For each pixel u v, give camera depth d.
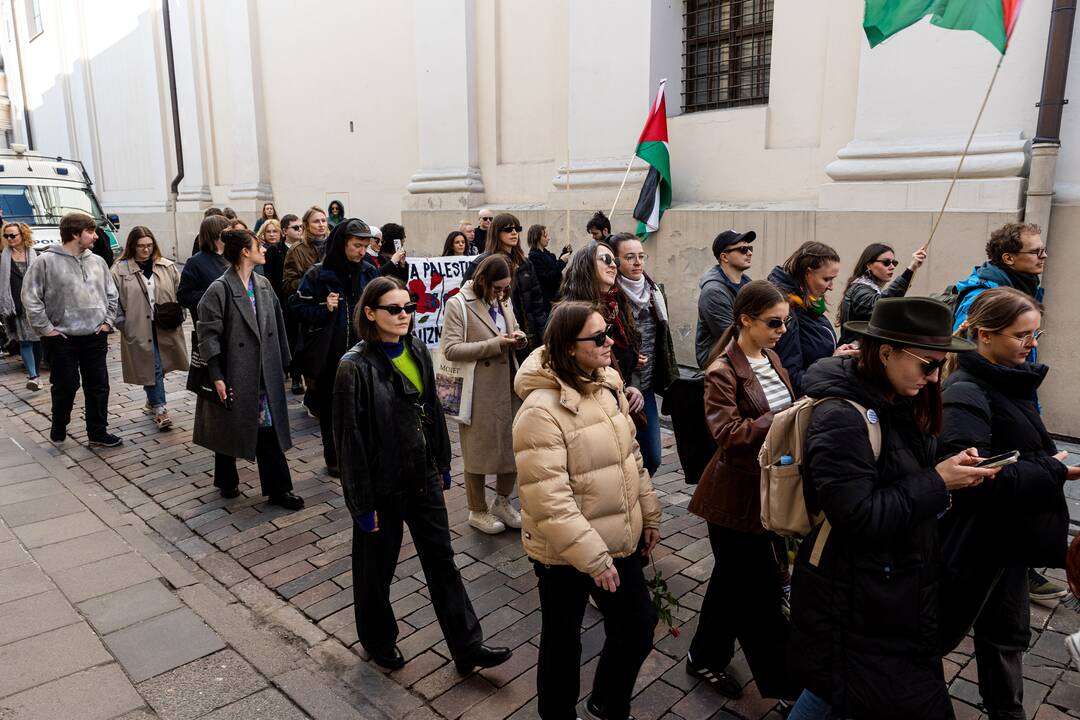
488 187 10.23
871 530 1.92
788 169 7.25
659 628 3.46
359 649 3.34
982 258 5.81
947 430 2.34
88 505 4.88
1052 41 5.31
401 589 3.84
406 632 3.46
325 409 5.30
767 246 7.14
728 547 2.76
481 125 10.20
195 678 3.10
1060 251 5.59
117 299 6.25
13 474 5.43
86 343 6.07
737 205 7.58
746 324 2.95
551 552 2.42
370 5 11.64
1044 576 3.79
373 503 2.98
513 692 3.02
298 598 3.79
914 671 2.02
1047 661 3.15
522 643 3.36
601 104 8.52
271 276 7.58
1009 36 4.42
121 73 18.30
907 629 2.02
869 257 4.57
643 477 2.71
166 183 17.25
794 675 2.15
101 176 20.28
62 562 4.09
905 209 6.23
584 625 3.47
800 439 2.10
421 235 10.80
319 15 12.62
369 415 2.96
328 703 2.93
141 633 3.41
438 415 3.23
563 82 9.07
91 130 20.19
